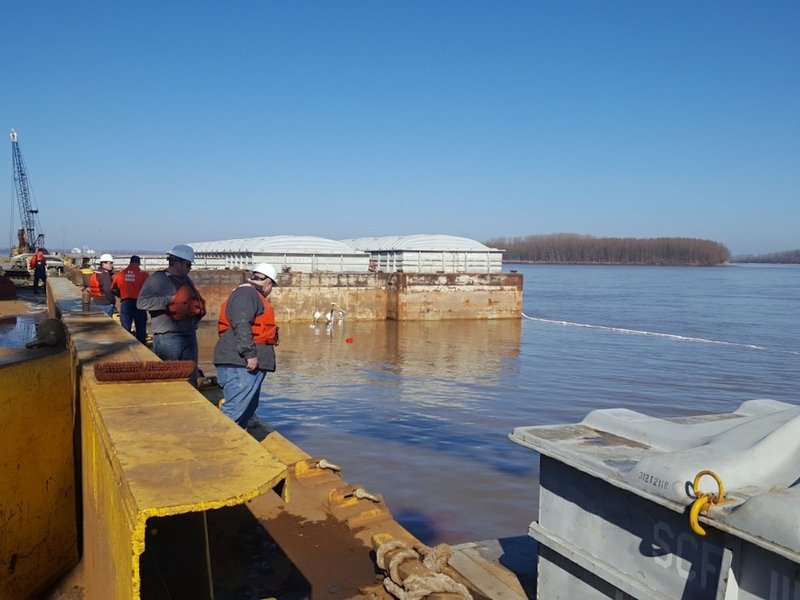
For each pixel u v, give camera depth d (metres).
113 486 2.63
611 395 18.67
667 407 17.36
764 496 2.76
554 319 42.44
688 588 3.13
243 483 2.32
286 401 16.94
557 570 4.04
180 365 4.20
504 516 9.08
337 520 5.25
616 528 3.59
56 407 4.68
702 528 2.98
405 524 8.79
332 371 21.72
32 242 74.44
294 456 6.49
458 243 41.31
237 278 31.58
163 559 3.45
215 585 4.24
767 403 4.52
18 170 78.50
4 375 4.15
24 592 4.33
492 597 4.63
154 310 7.79
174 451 2.68
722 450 3.33
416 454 12.10
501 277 37.66
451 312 36.75
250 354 6.16
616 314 47.31
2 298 19.28
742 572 2.89
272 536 4.97
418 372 21.81
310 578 4.37
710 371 23.16
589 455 3.75
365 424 14.52
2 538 4.16
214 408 3.44
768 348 29.44
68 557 4.77
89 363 4.82
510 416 15.63
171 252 7.97
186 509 2.12
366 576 4.42
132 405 3.48
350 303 35.62
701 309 52.44
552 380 20.84
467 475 10.85
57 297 12.40
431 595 3.97
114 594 2.64
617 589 3.57
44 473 4.50
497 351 27.14
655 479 3.25
